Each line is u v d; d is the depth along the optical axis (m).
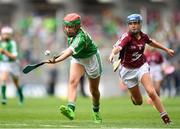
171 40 77.00
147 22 83.44
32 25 83.12
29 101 58.56
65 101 58.34
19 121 32.22
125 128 26.97
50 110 43.47
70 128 26.97
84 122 31.36
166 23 83.50
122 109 44.53
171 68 55.19
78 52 29.25
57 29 81.38
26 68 28.17
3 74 52.28
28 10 86.00
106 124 29.67
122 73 30.67
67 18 29.48
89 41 30.06
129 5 88.44
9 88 74.12
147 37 30.27
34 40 80.31
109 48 78.81
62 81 76.44
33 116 37.06
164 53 73.62
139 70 30.23
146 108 45.66
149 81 29.95
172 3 88.38
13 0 85.50
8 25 84.50
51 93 76.81
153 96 29.64
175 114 38.16
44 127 27.48
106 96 73.56
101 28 83.25
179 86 73.75
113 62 29.42
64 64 76.44
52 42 79.56
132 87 30.88
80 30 29.77
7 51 52.62
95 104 31.58
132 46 29.95
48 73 76.62
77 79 30.05
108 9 88.12
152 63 53.59
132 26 29.59
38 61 78.56
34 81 76.88
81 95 72.31
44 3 86.44
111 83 75.75
